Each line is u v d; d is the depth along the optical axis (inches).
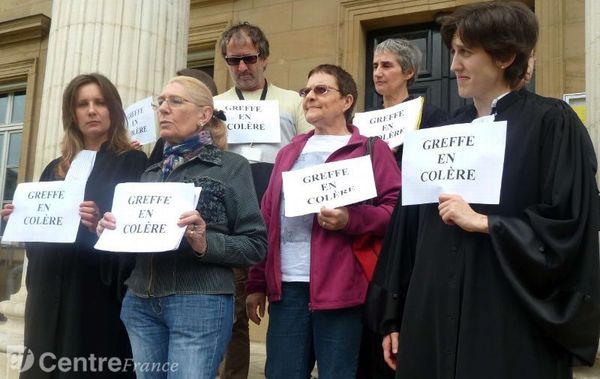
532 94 78.2
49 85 186.2
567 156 70.4
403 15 280.1
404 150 79.5
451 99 272.7
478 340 68.6
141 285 90.8
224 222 94.1
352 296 99.7
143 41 185.2
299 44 301.3
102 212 107.2
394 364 83.2
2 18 421.7
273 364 103.9
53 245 107.5
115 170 110.6
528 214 68.6
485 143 73.2
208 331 87.7
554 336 66.0
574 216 67.2
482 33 75.1
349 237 103.2
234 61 152.7
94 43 182.1
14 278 281.6
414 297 75.9
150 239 85.1
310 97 114.7
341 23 292.7
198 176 93.8
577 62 238.7
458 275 72.2
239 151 144.3
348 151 109.3
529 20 75.7
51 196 107.5
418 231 81.6
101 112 113.7
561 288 67.3
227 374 149.3
